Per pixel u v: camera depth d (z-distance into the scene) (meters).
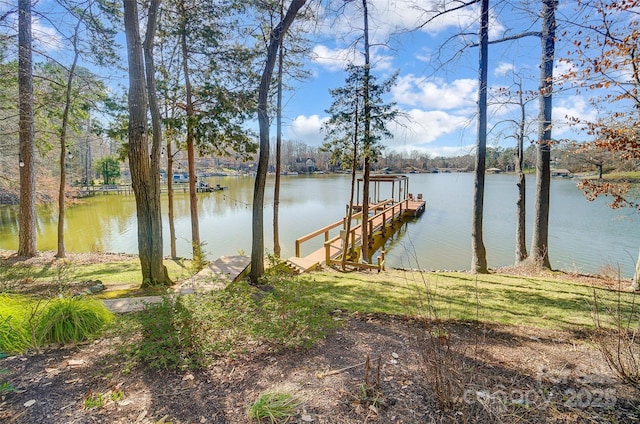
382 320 3.52
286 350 2.63
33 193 8.80
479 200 7.37
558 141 5.66
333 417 1.80
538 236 7.93
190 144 9.14
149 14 5.88
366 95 8.59
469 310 4.18
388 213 19.86
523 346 2.87
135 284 5.81
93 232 16.11
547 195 7.79
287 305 2.94
